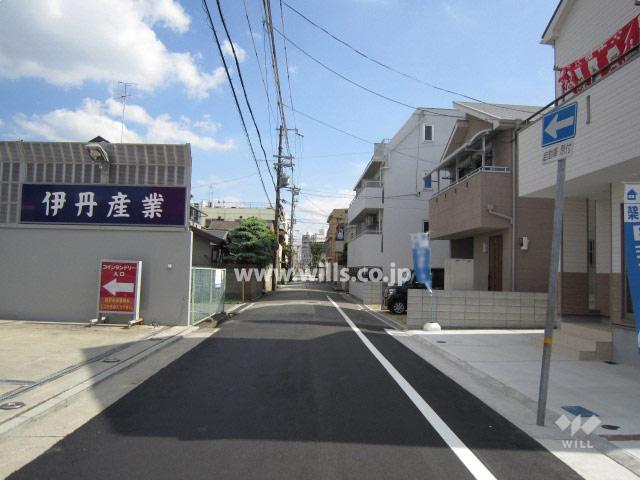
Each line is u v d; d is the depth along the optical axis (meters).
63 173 13.83
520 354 10.32
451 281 18.52
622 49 9.18
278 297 30.77
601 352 9.53
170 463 4.37
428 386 7.52
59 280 13.56
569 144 5.50
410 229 31.97
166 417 5.71
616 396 6.88
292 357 9.57
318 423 5.56
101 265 13.16
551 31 12.56
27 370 7.62
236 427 5.37
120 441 4.90
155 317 13.51
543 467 4.46
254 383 7.41
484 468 4.40
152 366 8.60
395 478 4.15
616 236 9.49
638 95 7.56
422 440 5.08
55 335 11.17
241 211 75.50
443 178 23.38
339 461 4.48
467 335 13.38
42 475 4.08
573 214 12.31
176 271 13.58
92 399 6.45
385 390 7.17
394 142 32.50
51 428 5.29
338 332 13.48
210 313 16.09
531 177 11.19
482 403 6.61
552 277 5.62
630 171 8.70
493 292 15.27
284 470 4.26
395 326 15.89
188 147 13.77
